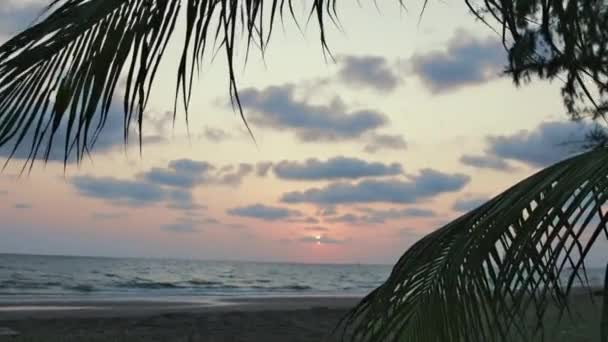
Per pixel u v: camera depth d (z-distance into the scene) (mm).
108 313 20922
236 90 1402
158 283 49188
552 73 3250
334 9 1596
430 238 2094
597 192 1423
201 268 106812
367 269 148000
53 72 1286
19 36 1264
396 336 2100
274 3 1488
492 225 1707
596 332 6066
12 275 50875
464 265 1800
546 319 6922
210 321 15195
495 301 1613
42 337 12180
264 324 14602
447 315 1935
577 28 1819
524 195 1690
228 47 1392
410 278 2049
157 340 11953
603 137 7988
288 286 58219
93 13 1312
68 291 37625
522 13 1870
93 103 1298
